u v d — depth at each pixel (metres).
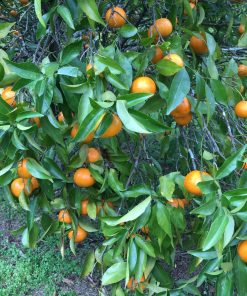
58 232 1.09
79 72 0.75
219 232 0.68
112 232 0.90
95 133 0.71
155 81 0.83
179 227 0.93
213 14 1.26
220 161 1.05
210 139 0.95
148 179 1.12
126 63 0.76
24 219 2.06
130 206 1.17
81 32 1.05
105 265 1.08
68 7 0.81
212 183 0.75
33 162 0.79
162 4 1.03
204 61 0.97
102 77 0.72
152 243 0.98
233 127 1.20
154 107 0.85
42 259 1.80
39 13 0.60
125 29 0.81
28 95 0.80
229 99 1.00
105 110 0.66
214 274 0.83
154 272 1.01
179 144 1.24
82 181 0.95
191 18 0.93
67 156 0.92
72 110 0.79
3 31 0.82
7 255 1.83
